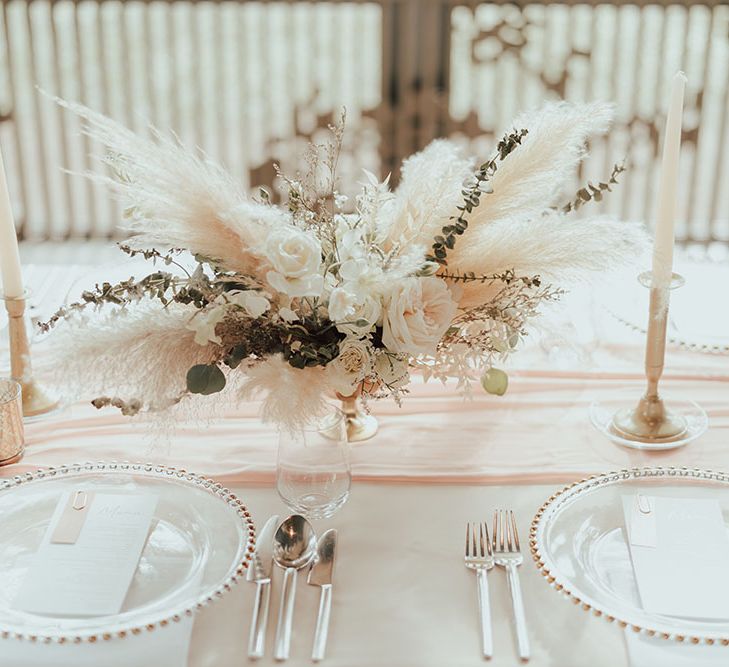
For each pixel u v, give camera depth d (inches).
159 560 47.7
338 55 127.2
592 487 52.4
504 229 48.8
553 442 58.0
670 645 42.9
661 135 128.2
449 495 53.4
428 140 130.4
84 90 126.3
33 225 134.6
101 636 42.6
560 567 47.4
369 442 57.9
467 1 123.7
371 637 43.9
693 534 48.7
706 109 138.1
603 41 125.6
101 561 47.0
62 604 44.7
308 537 48.1
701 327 68.7
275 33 125.9
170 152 45.6
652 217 131.5
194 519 50.3
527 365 65.9
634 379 64.2
